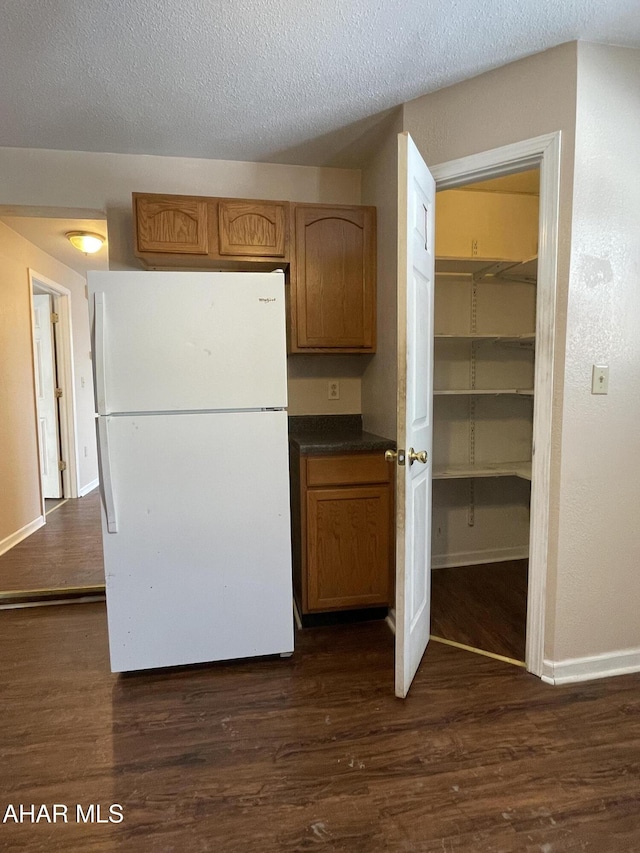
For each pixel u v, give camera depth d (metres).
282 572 1.90
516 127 1.72
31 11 1.43
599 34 1.56
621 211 1.67
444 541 2.93
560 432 1.70
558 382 1.69
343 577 2.20
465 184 1.94
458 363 2.85
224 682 1.81
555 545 1.75
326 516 2.16
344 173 2.61
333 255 2.35
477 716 1.61
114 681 1.82
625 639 1.85
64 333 4.35
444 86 1.86
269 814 1.25
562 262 1.65
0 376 3.13
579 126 1.60
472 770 1.38
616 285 1.69
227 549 1.85
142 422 1.74
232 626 1.88
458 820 1.23
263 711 1.64
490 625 2.22
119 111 2.02
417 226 1.64
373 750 1.46
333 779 1.36
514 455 2.96
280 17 1.48
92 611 2.41
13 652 2.04
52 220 3.13
